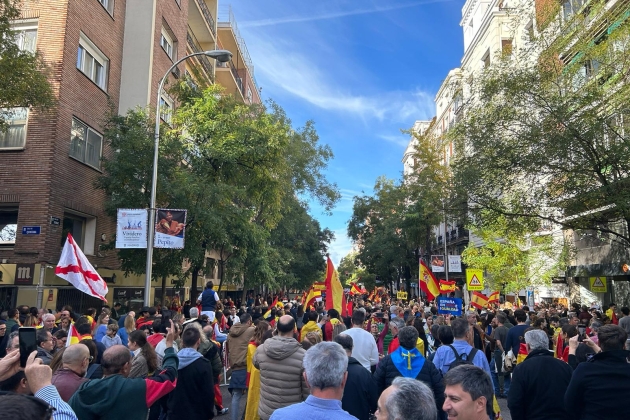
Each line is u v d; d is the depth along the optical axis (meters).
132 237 13.65
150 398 4.06
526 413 4.50
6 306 15.23
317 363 3.12
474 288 18.59
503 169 14.70
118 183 16.23
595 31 14.71
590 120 12.85
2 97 11.68
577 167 13.33
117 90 21.38
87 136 18.45
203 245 18.08
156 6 23.03
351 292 31.34
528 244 25.27
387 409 2.40
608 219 14.87
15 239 16.02
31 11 16.94
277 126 20.30
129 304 20.38
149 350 5.59
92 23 18.98
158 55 23.20
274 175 20.80
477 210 16.00
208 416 5.85
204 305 13.96
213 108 18.00
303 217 38.25
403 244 42.78
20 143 16.34
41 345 6.25
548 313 15.71
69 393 4.11
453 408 2.82
